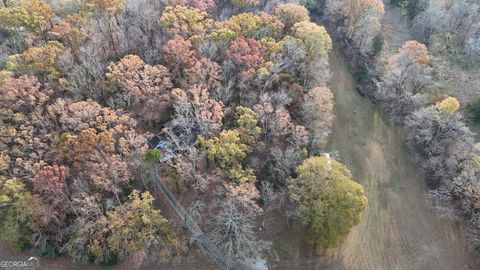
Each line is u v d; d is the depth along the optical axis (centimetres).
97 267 6756
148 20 9200
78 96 7569
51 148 6694
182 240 6931
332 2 12069
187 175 6994
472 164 8162
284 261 7344
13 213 6259
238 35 8825
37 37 8525
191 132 7644
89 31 8625
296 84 8744
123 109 7556
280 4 10506
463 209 8088
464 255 7800
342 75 11350
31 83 7056
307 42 9175
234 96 8294
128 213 6303
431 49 11988
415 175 9125
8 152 6544
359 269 7462
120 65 7644
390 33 12875
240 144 7188
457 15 12131
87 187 6512
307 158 7856
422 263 7656
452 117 8925
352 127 10025
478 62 11381
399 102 10088
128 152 6638
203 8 9769
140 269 6838
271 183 7731
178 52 7900
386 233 8050
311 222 7231
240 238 6856
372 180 8988
